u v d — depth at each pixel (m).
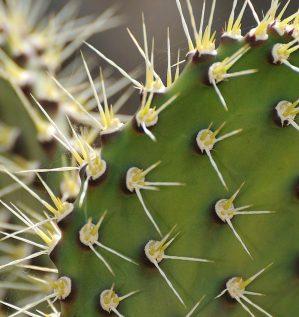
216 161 0.56
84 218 0.56
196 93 0.56
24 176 0.67
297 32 0.57
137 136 0.56
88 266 0.56
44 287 0.65
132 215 0.56
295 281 0.56
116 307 0.56
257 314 0.56
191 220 0.56
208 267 0.56
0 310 0.66
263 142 0.57
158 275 0.56
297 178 0.57
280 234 0.57
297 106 0.57
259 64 0.57
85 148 0.59
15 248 0.66
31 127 0.67
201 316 0.56
